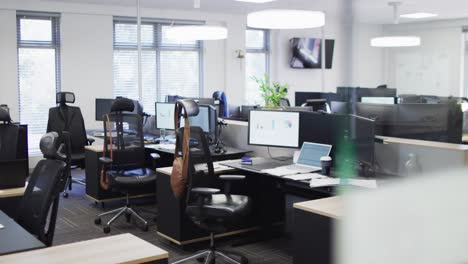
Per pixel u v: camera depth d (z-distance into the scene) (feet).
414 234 1.34
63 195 19.07
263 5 25.32
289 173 11.32
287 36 32.35
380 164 7.69
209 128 15.28
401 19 25.35
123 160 15.55
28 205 8.60
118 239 6.84
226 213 10.59
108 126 15.38
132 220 15.85
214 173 11.91
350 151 1.88
